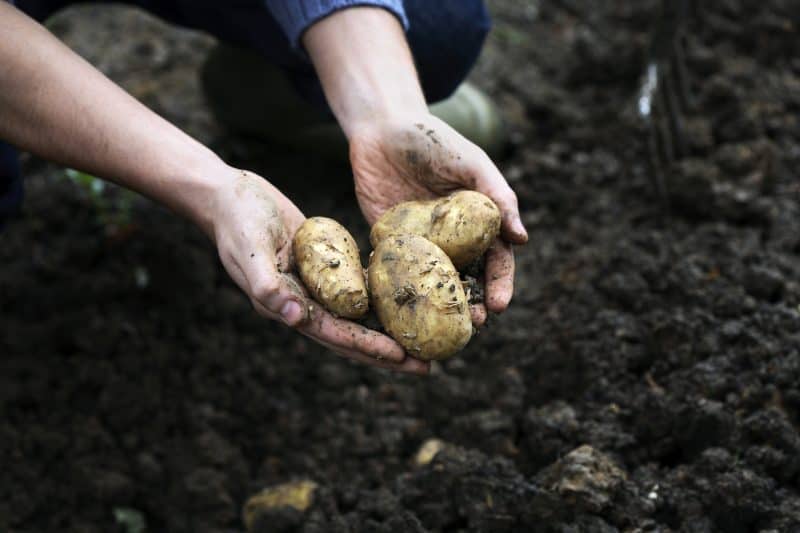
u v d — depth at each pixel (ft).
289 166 4.61
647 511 3.14
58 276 4.17
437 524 3.30
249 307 4.06
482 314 2.94
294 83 3.93
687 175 4.18
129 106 2.97
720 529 3.11
